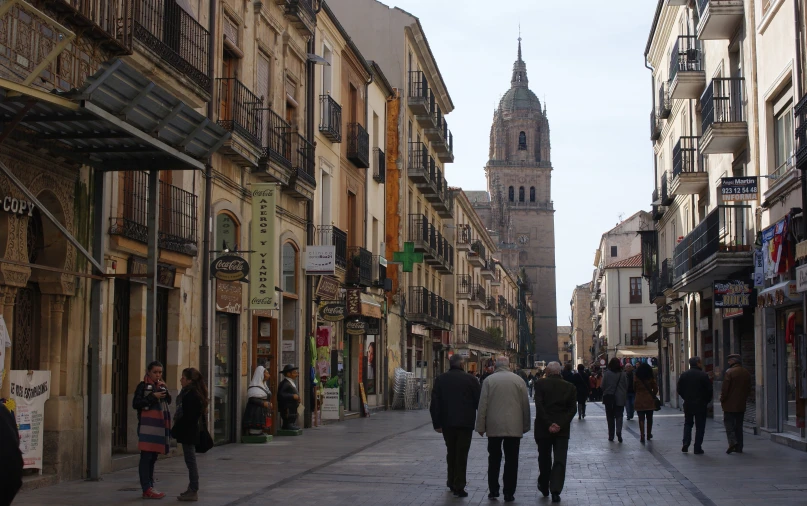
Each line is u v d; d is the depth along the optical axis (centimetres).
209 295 1816
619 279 7588
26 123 1079
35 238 1266
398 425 2641
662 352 4397
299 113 2470
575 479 1351
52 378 1267
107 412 1388
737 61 2505
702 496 1153
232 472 1409
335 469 1462
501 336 8769
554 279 15312
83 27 1266
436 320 4609
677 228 3725
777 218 2048
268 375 2064
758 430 2220
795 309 1928
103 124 1080
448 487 1244
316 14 2592
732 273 2427
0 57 1059
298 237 2439
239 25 2014
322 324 2745
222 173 1912
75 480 1284
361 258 3062
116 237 1427
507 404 1151
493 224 15062
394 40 4116
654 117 4138
